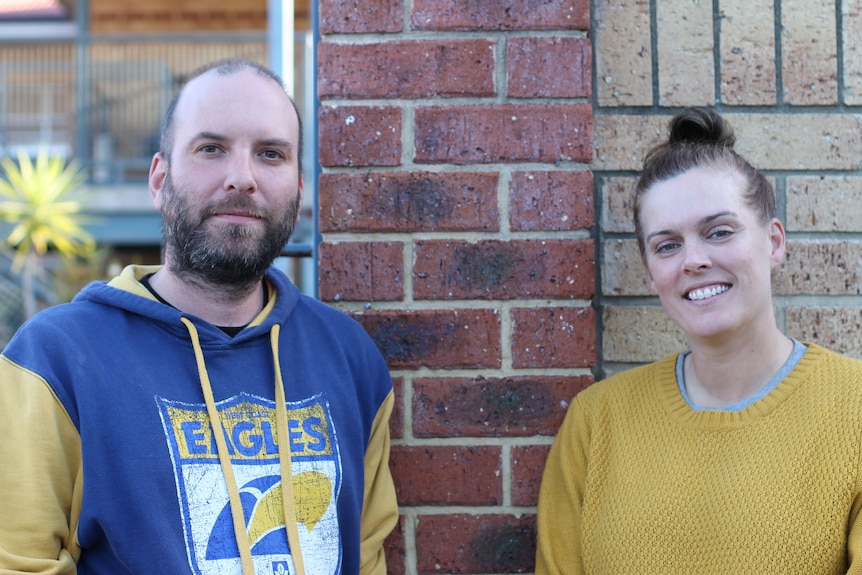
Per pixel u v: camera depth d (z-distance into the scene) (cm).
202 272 127
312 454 128
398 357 150
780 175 160
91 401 117
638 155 160
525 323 149
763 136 160
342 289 150
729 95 160
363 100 151
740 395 127
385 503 142
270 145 128
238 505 120
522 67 150
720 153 128
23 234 737
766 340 125
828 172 159
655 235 128
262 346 133
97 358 121
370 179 150
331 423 132
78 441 117
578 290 149
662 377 136
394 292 150
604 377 158
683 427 128
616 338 158
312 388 133
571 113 150
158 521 115
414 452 150
